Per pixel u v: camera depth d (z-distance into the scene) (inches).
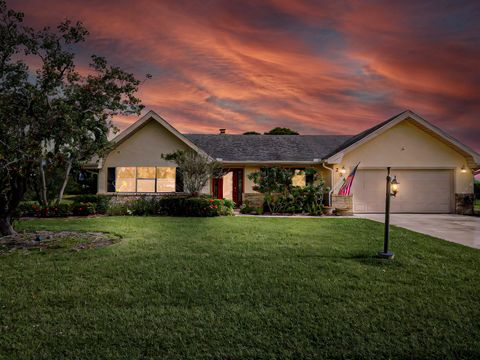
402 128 641.6
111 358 105.2
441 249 273.1
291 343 114.3
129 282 181.0
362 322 131.0
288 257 239.6
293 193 617.6
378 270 206.1
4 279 186.7
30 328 125.1
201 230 372.2
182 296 159.3
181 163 581.3
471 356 107.3
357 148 640.4
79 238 319.0
